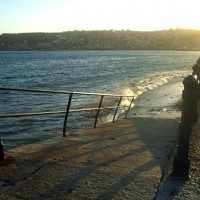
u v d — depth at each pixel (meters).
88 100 26.34
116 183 4.57
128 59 140.00
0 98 29.03
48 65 98.56
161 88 32.47
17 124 17.64
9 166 5.19
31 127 16.89
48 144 6.67
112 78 50.59
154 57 165.38
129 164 5.37
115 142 6.95
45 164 5.31
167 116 12.14
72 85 42.00
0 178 4.71
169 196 4.19
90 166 5.24
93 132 8.26
